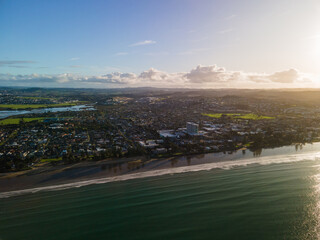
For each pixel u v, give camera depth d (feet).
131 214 331.57
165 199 371.76
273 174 472.03
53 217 327.06
